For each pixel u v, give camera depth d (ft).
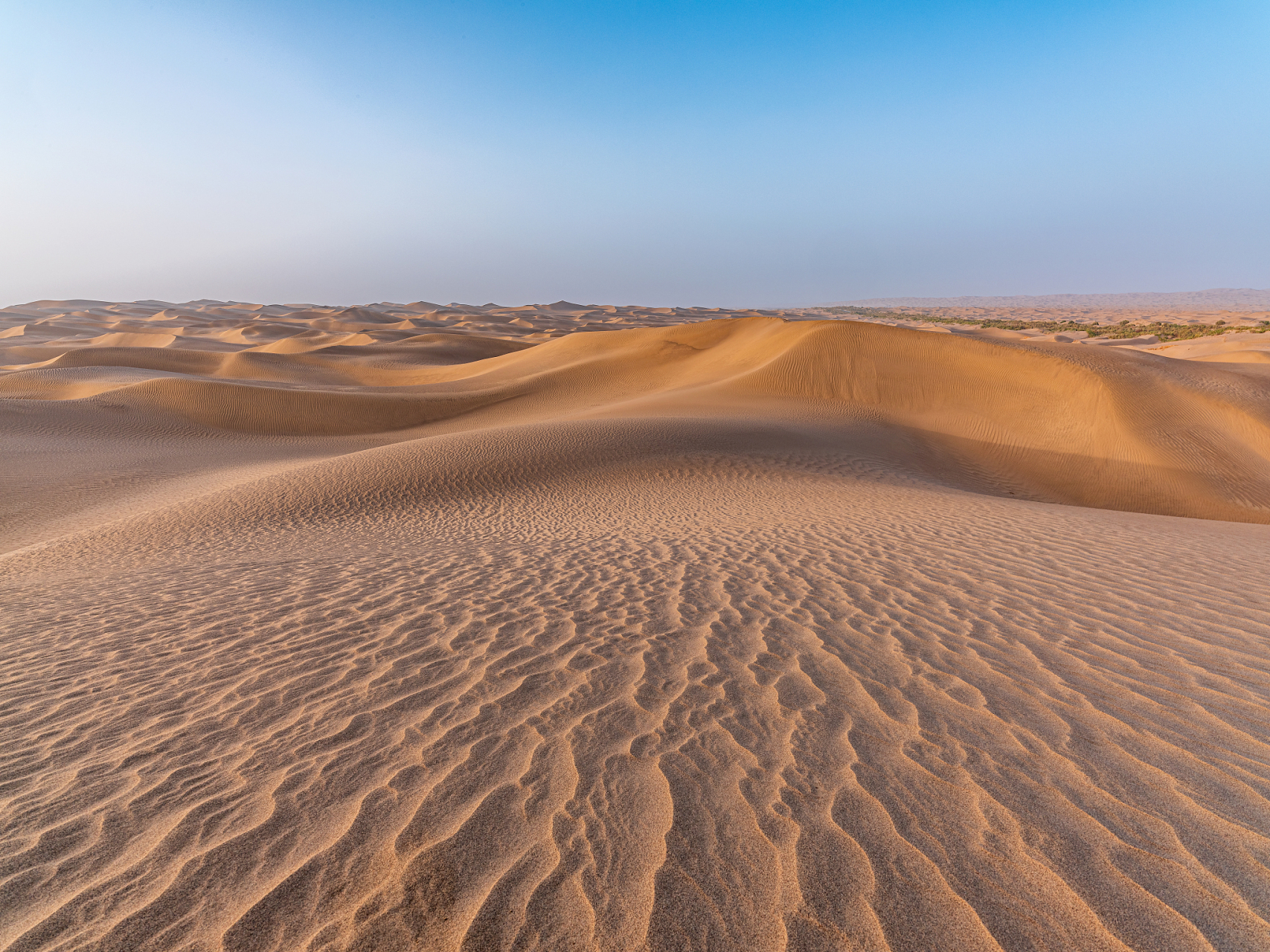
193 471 75.87
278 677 13.84
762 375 113.60
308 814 8.96
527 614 17.34
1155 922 6.84
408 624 16.84
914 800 8.93
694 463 55.93
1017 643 14.75
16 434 92.48
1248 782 9.20
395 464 54.70
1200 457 71.41
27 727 12.16
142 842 8.57
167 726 11.89
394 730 11.28
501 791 9.32
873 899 7.20
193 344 289.94
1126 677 12.84
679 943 6.69
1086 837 8.09
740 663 13.67
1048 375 93.30
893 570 21.33
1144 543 25.93
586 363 157.99
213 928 7.08
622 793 9.20
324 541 32.65
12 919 7.32
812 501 38.78
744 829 8.37
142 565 28.96
